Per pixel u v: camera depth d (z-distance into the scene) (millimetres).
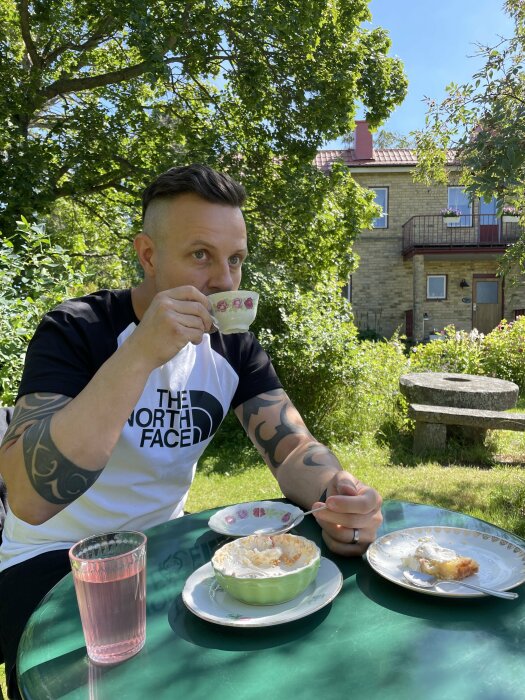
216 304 1313
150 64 5875
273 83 7629
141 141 8398
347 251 8453
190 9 6598
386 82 7949
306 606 967
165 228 1420
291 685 793
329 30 7359
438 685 781
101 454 1103
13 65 7246
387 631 923
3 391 3148
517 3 4273
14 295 3646
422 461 5367
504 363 9047
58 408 1260
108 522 1522
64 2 7875
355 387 6090
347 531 1216
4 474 1180
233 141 8031
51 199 6930
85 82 7551
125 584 867
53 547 1480
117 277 10938
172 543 1354
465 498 4078
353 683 792
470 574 1077
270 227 8258
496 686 776
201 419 1632
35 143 7414
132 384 1112
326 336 6039
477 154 3758
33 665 868
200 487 4613
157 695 779
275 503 1514
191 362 1646
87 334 1473
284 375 6062
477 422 5293
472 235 16891
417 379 6750
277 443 1706
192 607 975
